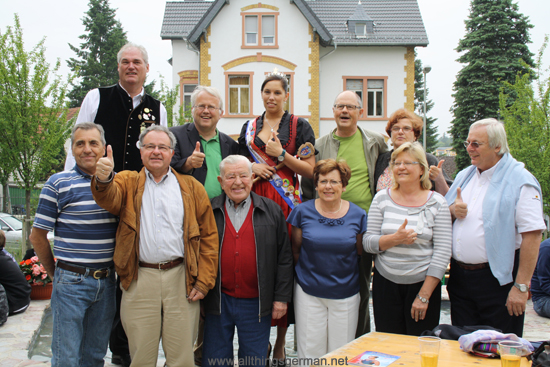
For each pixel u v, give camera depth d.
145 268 3.33
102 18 38.78
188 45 18.25
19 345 4.89
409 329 3.62
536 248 3.30
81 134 3.35
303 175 4.14
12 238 14.08
